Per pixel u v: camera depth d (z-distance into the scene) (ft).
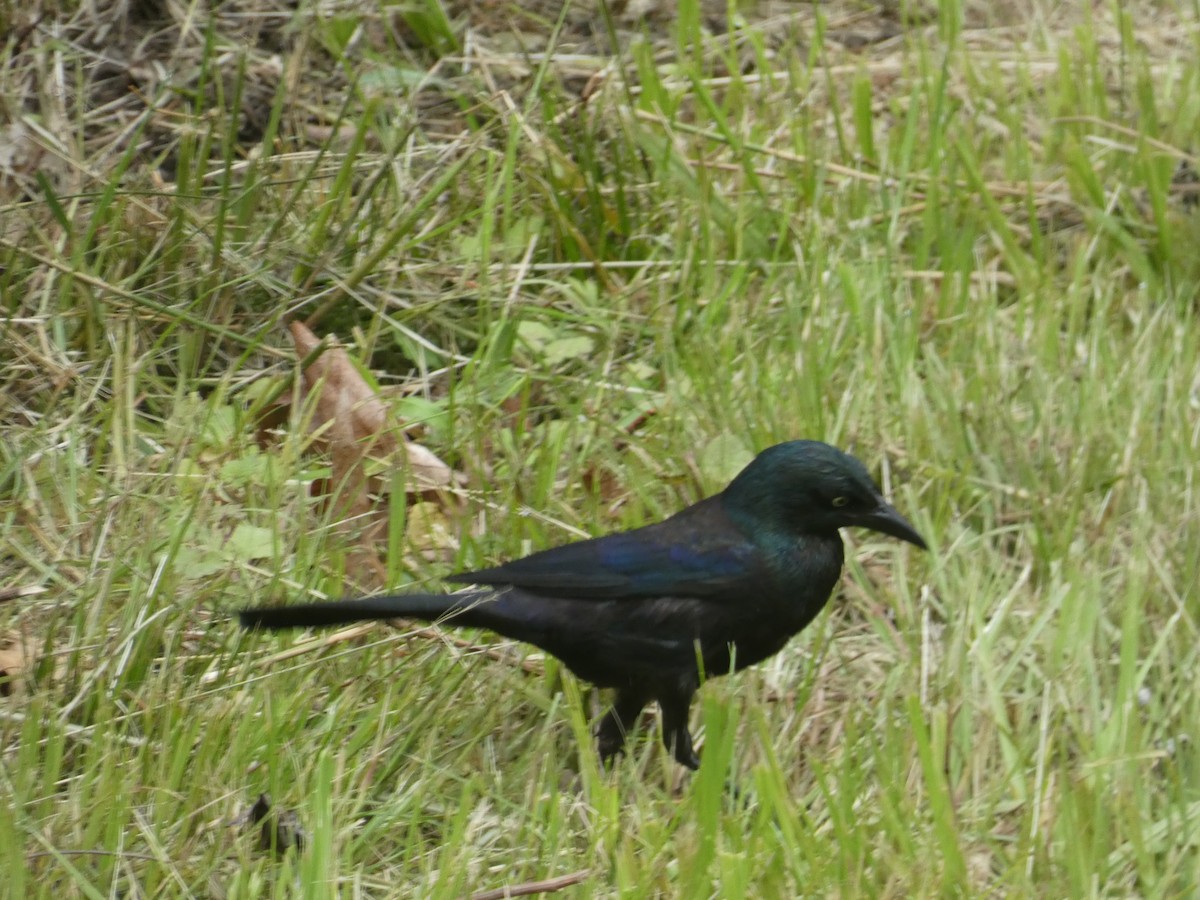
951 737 27.53
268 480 30.25
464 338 36.52
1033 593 31.63
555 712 27.89
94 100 39.58
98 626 26.71
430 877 24.16
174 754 24.82
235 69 40.68
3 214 34.99
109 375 33.09
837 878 24.20
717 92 45.21
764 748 25.54
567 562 27.32
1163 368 36.11
